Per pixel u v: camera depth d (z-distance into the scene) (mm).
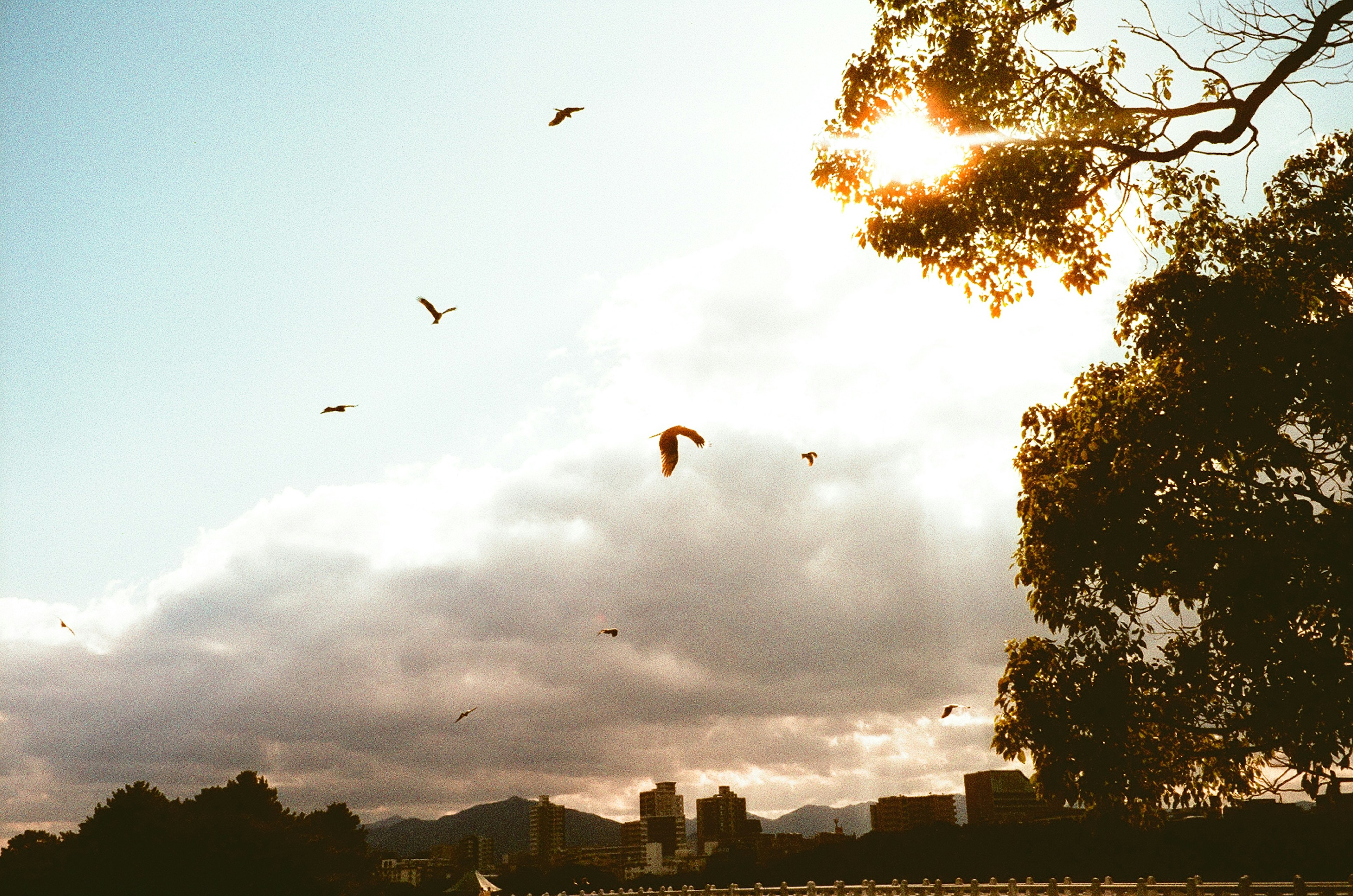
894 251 16078
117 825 68062
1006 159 15070
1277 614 18609
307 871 70562
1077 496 21250
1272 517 18812
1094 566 20922
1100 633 21203
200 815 71875
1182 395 19844
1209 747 21594
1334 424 19016
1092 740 20625
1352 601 18047
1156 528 19969
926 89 15539
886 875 65562
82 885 63094
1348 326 18234
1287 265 19281
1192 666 19922
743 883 81375
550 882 131250
